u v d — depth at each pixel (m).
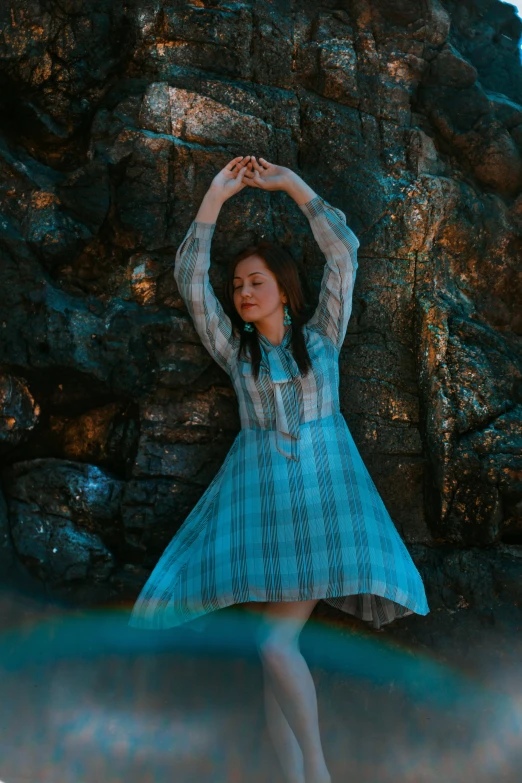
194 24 3.21
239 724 2.85
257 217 3.12
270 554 2.39
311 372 2.62
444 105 3.46
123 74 3.23
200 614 2.42
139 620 2.53
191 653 2.91
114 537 3.00
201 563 2.48
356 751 2.81
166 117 3.14
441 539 3.06
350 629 2.97
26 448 3.09
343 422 2.68
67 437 3.12
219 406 3.08
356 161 3.29
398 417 3.13
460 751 2.80
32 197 3.04
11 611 2.83
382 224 3.24
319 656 2.95
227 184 2.72
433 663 2.91
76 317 2.98
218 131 3.16
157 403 3.05
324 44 3.36
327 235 2.73
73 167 3.23
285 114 3.26
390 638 2.95
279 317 2.76
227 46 3.24
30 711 2.76
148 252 3.10
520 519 2.99
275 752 2.62
